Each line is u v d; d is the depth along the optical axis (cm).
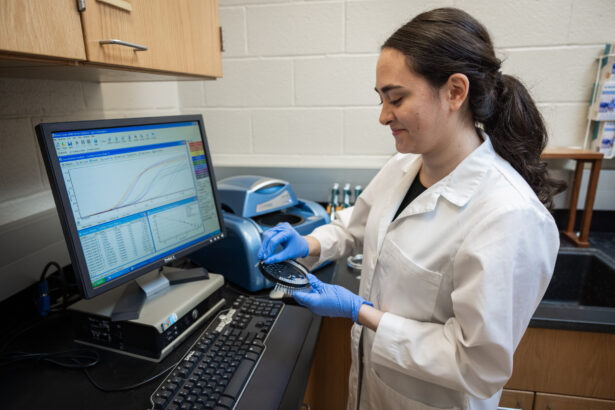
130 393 67
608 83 136
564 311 99
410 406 80
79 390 68
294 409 63
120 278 76
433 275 71
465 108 69
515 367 106
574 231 157
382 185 96
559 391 105
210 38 107
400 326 71
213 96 173
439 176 77
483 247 61
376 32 154
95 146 72
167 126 88
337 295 78
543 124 75
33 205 105
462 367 64
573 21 140
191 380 66
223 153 179
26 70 80
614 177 150
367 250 88
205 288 88
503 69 149
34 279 100
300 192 171
